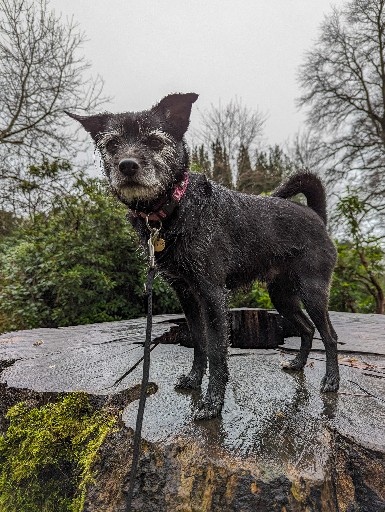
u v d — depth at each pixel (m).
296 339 0.99
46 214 1.94
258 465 0.36
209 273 0.50
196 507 0.36
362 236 2.23
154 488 0.38
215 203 0.53
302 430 0.43
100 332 1.05
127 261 1.74
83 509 0.41
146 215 0.50
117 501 0.39
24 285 1.72
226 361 0.50
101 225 1.72
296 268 0.61
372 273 2.23
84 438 0.49
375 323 1.23
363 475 0.40
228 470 0.36
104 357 0.75
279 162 4.62
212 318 0.50
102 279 1.61
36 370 0.65
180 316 1.35
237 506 0.35
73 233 1.71
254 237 0.57
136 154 0.47
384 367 0.71
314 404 0.51
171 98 0.52
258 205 0.60
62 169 2.06
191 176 0.53
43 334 1.02
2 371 0.67
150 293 0.45
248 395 0.54
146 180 0.46
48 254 1.69
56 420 0.51
